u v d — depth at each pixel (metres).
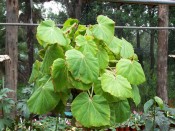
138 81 1.03
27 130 1.83
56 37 0.97
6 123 1.67
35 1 8.19
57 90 0.95
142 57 8.36
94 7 7.71
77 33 1.09
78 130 2.54
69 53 0.94
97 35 1.04
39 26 0.99
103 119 0.92
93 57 0.95
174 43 8.03
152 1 1.32
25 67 8.17
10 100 1.69
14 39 5.17
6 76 5.00
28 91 1.81
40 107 0.97
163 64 6.07
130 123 2.88
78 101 0.93
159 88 6.08
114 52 1.07
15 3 5.20
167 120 1.59
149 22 8.19
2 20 8.79
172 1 1.34
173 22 8.01
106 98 0.96
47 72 1.01
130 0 1.30
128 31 8.13
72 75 0.92
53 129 2.46
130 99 1.08
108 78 0.95
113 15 7.97
